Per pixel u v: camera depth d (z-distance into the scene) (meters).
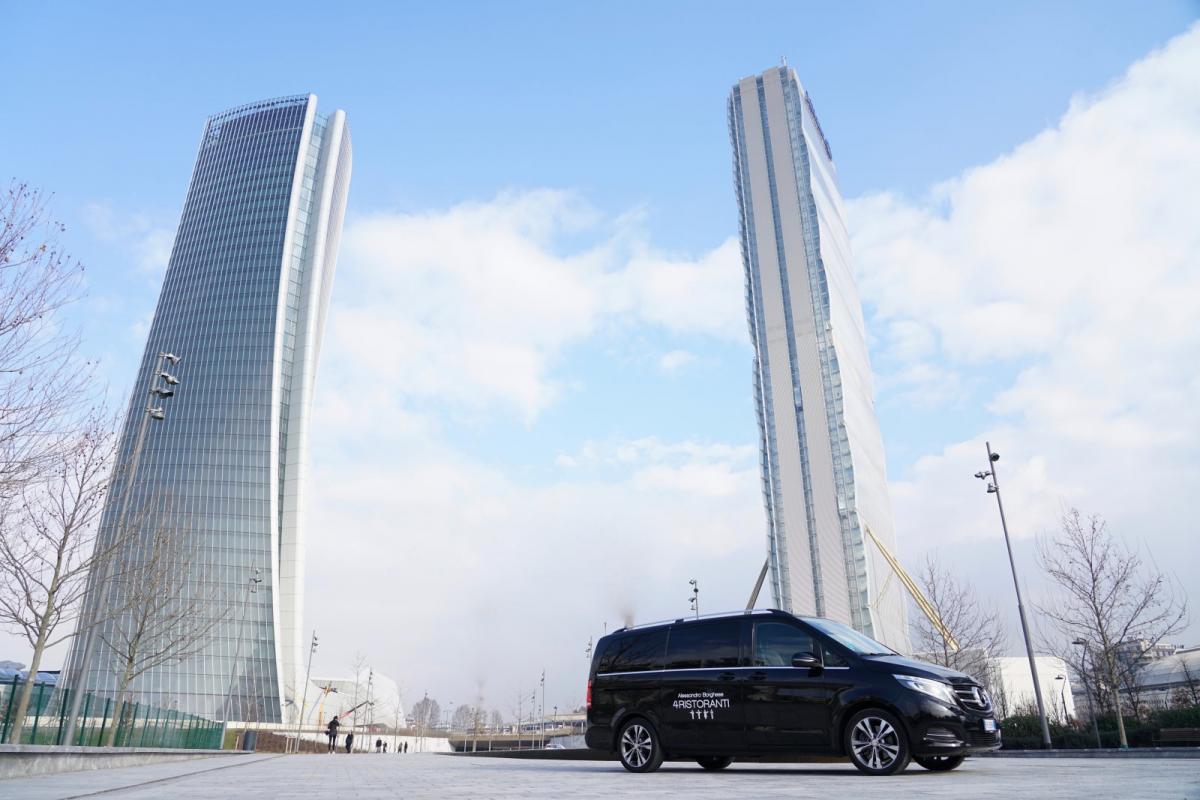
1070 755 20.98
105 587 27.03
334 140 145.25
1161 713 25.20
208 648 103.38
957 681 9.46
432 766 17.94
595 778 10.12
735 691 10.58
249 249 131.75
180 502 112.00
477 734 139.75
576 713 160.12
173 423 117.69
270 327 125.50
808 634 10.41
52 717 17.02
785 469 125.56
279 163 139.75
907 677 9.38
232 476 115.38
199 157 144.12
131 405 120.62
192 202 139.25
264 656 106.38
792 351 132.25
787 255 138.88
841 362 129.00
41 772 14.86
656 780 9.39
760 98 153.38
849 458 120.81
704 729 10.75
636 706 11.54
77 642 95.38
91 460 25.73
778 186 144.62
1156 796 5.59
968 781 7.85
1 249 16.23
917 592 49.31
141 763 22.20
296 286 132.25
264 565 111.56
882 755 9.23
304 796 7.54
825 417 125.31
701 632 11.44
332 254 146.00
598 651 12.59
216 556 109.88
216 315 126.38
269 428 119.19
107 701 20.88
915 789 6.99
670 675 11.36
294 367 127.50
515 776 11.04
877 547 121.94
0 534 24.03
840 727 9.59
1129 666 28.66
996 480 32.50
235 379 121.50
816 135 158.62
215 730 37.72
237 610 107.44
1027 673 68.00
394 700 147.62
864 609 110.31
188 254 133.38
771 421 129.88
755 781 8.77
